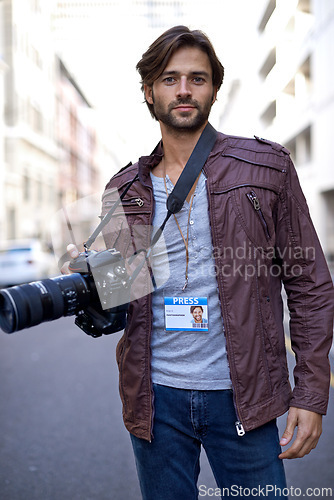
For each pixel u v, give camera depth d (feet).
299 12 75.82
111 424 11.32
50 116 124.26
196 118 4.57
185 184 4.47
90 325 4.50
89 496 8.34
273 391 4.40
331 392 12.56
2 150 89.86
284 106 86.38
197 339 4.50
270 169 4.50
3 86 92.07
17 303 3.87
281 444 4.31
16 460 9.71
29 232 95.50
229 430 4.42
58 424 11.43
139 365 4.58
